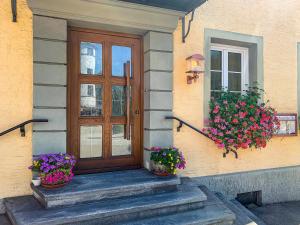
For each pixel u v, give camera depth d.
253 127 4.15
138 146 4.10
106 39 3.87
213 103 4.25
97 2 3.37
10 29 3.19
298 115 5.02
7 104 3.19
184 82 4.12
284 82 4.91
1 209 3.12
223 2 4.43
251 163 4.64
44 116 3.28
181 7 3.74
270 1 4.82
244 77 4.84
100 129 3.88
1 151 3.17
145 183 3.27
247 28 4.60
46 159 2.98
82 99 3.76
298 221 4.04
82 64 3.74
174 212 3.13
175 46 4.07
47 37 3.28
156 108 3.88
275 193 4.82
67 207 2.84
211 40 4.48
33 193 3.24
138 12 3.63
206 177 4.27
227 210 3.24
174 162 3.56
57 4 3.23
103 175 3.65
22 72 3.24
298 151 5.04
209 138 4.21
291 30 5.01
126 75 3.95
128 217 2.89
